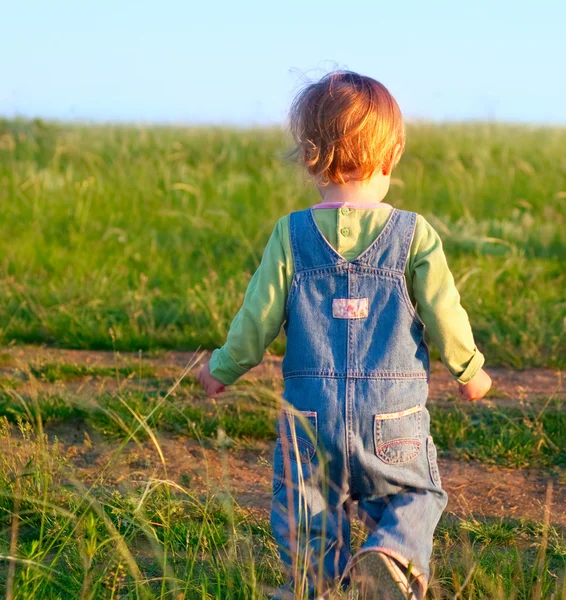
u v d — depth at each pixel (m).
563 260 9.38
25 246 9.38
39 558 3.14
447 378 6.19
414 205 12.04
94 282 8.19
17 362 6.13
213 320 7.09
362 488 2.87
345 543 2.93
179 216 10.85
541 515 3.95
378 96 3.08
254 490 4.23
